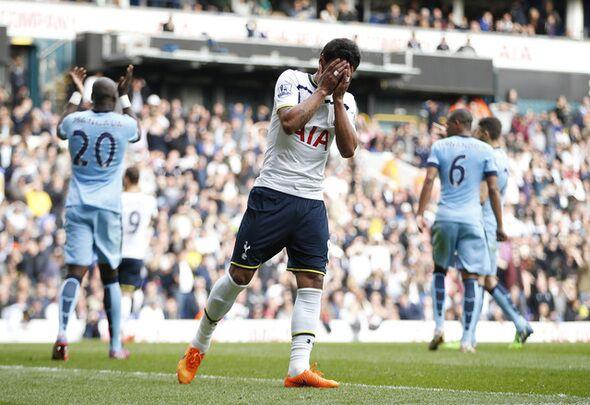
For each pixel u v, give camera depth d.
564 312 38.22
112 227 17.59
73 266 17.50
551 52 59.50
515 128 51.41
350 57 12.02
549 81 59.41
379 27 55.28
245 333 28.38
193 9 54.16
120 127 17.48
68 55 48.50
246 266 12.42
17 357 18.25
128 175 20.45
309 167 12.32
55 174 36.84
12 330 27.55
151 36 47.31
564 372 15.45
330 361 17.88
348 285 34.56
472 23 60.25
